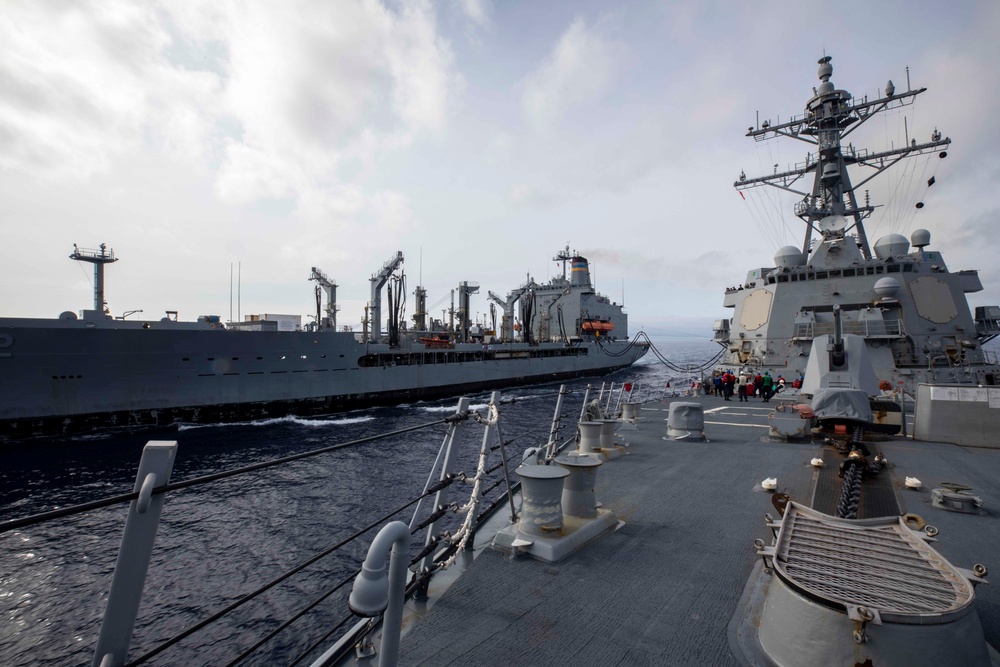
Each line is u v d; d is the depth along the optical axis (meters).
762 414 13.48
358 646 2.69
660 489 6.32
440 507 3.89
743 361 19.09
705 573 3.92
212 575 10.05
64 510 1.46
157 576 10.01
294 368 29.47
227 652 7.69
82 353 22.52
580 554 4.28
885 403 9.59
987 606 3.34
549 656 2.87
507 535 4.44
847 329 16.23
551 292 64.50
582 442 8.39
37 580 10.23
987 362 15.88
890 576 2.69
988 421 8.73
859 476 5.71
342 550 11.14
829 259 18.19
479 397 39.28
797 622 2.57
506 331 57.62
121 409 23.62
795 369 17.08
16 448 20.34
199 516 13.19
